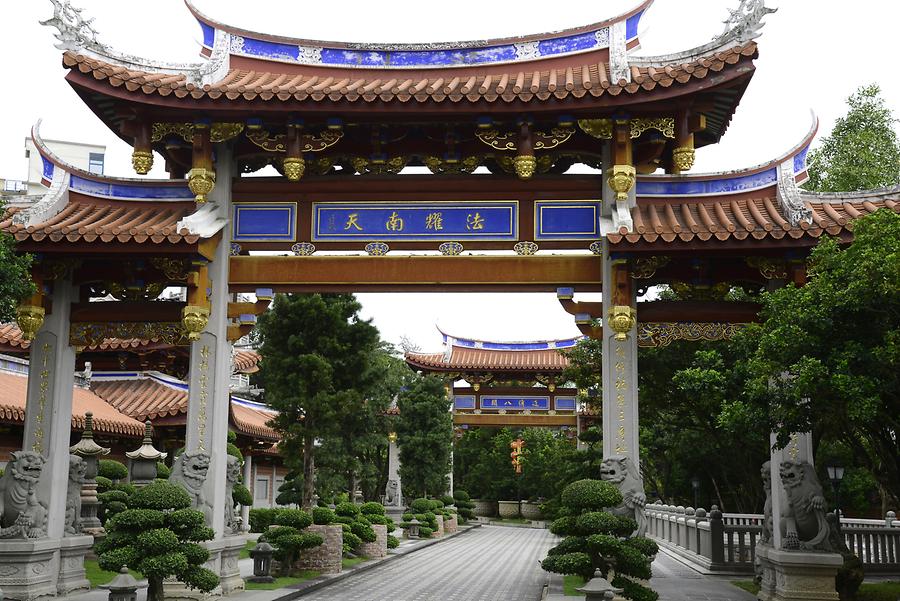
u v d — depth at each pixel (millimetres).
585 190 17797
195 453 17125
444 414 53969
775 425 14641
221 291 17672
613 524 14766
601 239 17406
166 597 16453
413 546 38969
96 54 17359
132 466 26953
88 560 23906
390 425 54375
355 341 30547
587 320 17391
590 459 37156
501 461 79188
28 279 15148
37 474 16672
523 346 55406
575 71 18609
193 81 17062
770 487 16859
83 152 64812
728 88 16734
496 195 17875
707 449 33188
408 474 53750
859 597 18469
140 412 32156
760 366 13789
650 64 18234
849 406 12445
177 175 19641
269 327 29922
